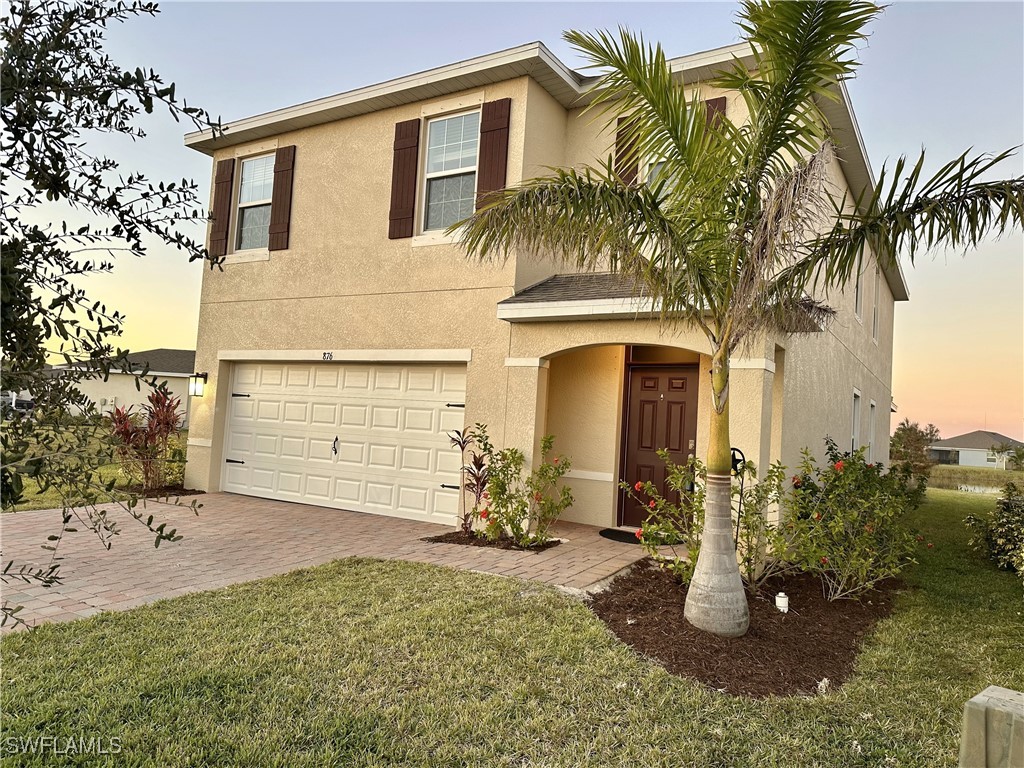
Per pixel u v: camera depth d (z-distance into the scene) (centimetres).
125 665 370
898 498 645
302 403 1035
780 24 392
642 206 461
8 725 299
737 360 659
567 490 766
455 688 364
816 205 406
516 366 813
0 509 169
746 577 592
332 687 358
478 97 884
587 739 320
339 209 998
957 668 435
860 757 315
